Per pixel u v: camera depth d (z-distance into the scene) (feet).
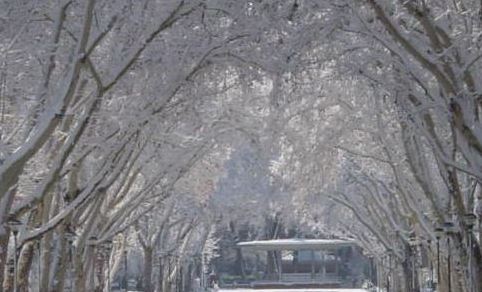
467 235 161.17
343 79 175.22
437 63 122.11
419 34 139.74
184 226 442.91
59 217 149.28
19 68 143.84
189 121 188.24
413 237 274.36
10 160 110.01
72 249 203.92
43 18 132.98
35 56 137.90
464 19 138.21
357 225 415.85
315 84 186.09
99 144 153.79
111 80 124.98
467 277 166.81
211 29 139.95
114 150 153.28
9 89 145.69
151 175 239.71
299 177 236.43
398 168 213.66
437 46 122.72
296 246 551.59
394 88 153.58
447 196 194.90
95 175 163.22
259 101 217.15
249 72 146.20
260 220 440.86
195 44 140.67
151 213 351.87
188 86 158.10
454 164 137.69
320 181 239.71
